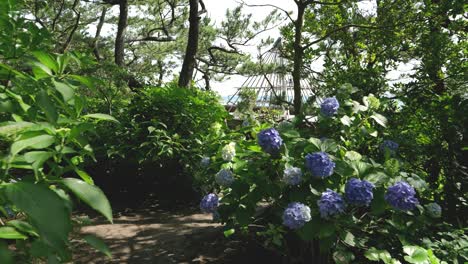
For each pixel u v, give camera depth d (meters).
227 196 2.98
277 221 3.29
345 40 6.91
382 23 6.10
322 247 2.56
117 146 6.55
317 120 3.40
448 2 5.54
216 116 6.74
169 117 6.85
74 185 1.07
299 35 6.14
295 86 6.01
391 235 2.96
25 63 1.54
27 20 1.74
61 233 0.87
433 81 5.38
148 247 4.48
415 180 2.83
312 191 2.61
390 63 6.11
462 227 3.38
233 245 4.41
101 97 7.24
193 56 9.42
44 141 1.20
